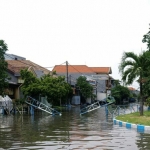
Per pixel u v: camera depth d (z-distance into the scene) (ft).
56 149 38.17
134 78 83.76
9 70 146.92
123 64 84.43
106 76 302.66
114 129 60.13
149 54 83.87
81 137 49.21
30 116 109.91
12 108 125.08
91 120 89.25
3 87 109.70
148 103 106.42
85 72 309.63
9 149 38.50
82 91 224.12
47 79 142.31
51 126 70.59
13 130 61.87
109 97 217.36
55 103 166.50
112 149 37.58
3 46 107.55
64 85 161.48
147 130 57.26
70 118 99.14
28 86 133.59
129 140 44.70
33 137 50.24
